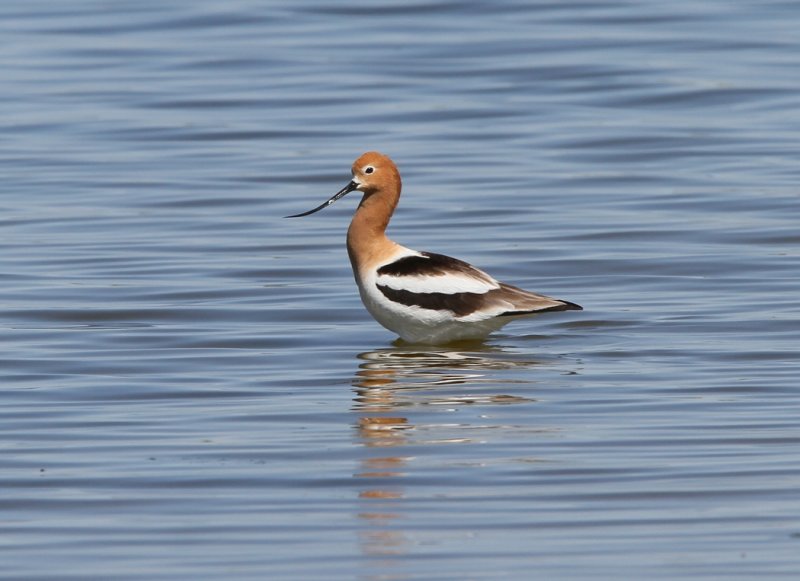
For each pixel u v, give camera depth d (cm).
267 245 2106
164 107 2977
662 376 1458
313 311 1769
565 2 3781
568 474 1166
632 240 2089
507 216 2244
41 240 2114
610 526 1061
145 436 1282
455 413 1336
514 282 1894
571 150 2659
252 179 2502
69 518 1090
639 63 3238
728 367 1489
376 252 1616
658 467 1181
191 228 2200
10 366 1522
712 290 1830
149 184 2461
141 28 3606
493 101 3006
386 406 1362
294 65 3281
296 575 980
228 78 3191
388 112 2938
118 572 991
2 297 1809
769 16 3641
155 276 1922
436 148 2686
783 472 1166
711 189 2372
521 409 1347
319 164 2595
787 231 2114
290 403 1380
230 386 1446
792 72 3147
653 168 2530
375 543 1034
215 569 993
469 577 974
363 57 3334
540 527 1061
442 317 1577
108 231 2172
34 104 2989
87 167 2570
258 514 1092
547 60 3278
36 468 1198
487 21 3622
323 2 3819
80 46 3438
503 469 1180
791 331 1630
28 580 979
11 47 3428
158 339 1638
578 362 1522
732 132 2752
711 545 1026
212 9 3775
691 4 3784
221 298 1823
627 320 1700
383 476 1168
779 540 1033
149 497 1130
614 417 1319
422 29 3562
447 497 1122
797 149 2620
